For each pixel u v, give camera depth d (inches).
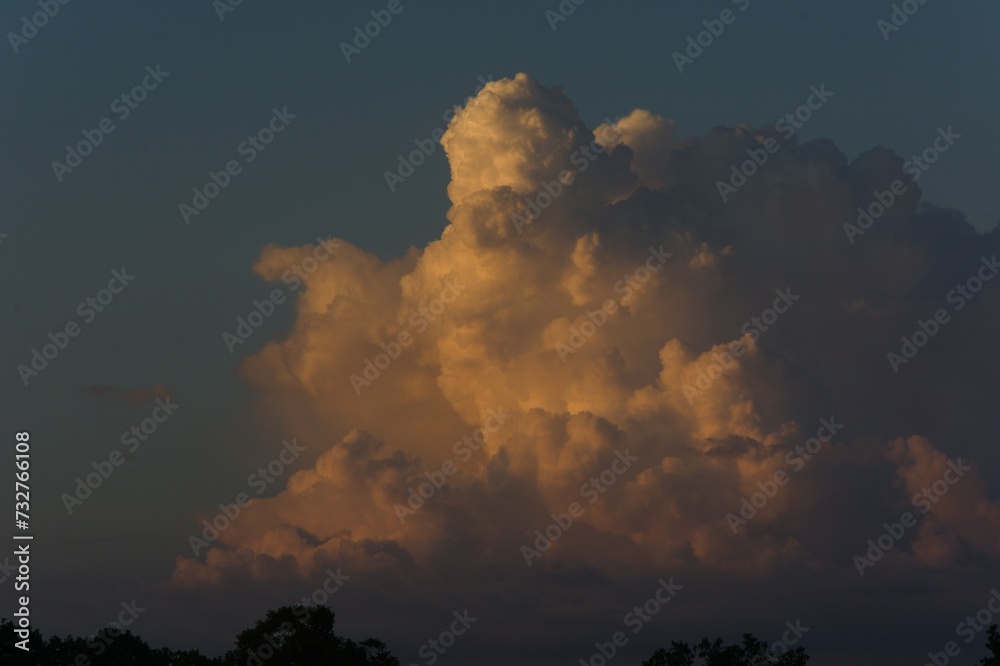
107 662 3873.0
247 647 3592.5
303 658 3560.5
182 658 3934.5
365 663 3622.0
